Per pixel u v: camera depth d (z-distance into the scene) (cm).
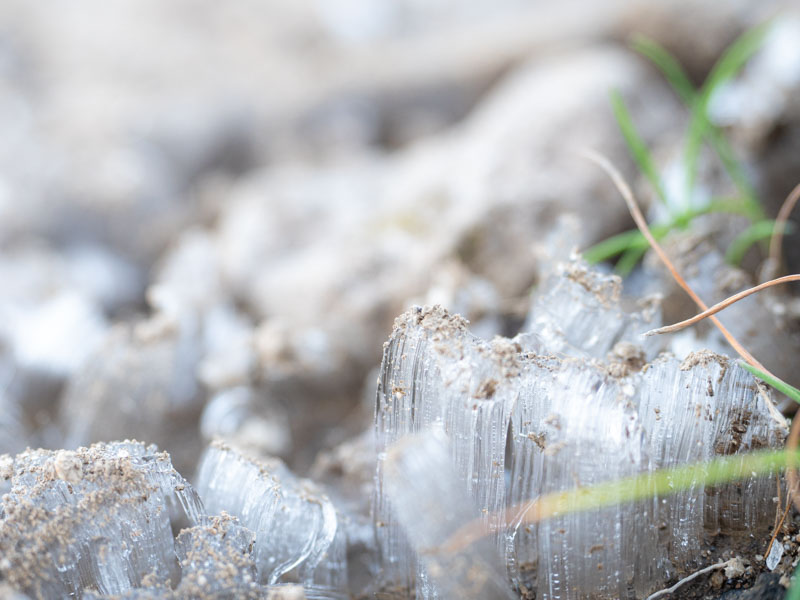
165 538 27
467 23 87
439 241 39
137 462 27
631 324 29
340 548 29
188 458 34
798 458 26
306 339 37
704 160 37
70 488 26
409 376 27
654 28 56
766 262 32
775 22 44
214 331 38
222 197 60
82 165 58
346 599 28
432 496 25
